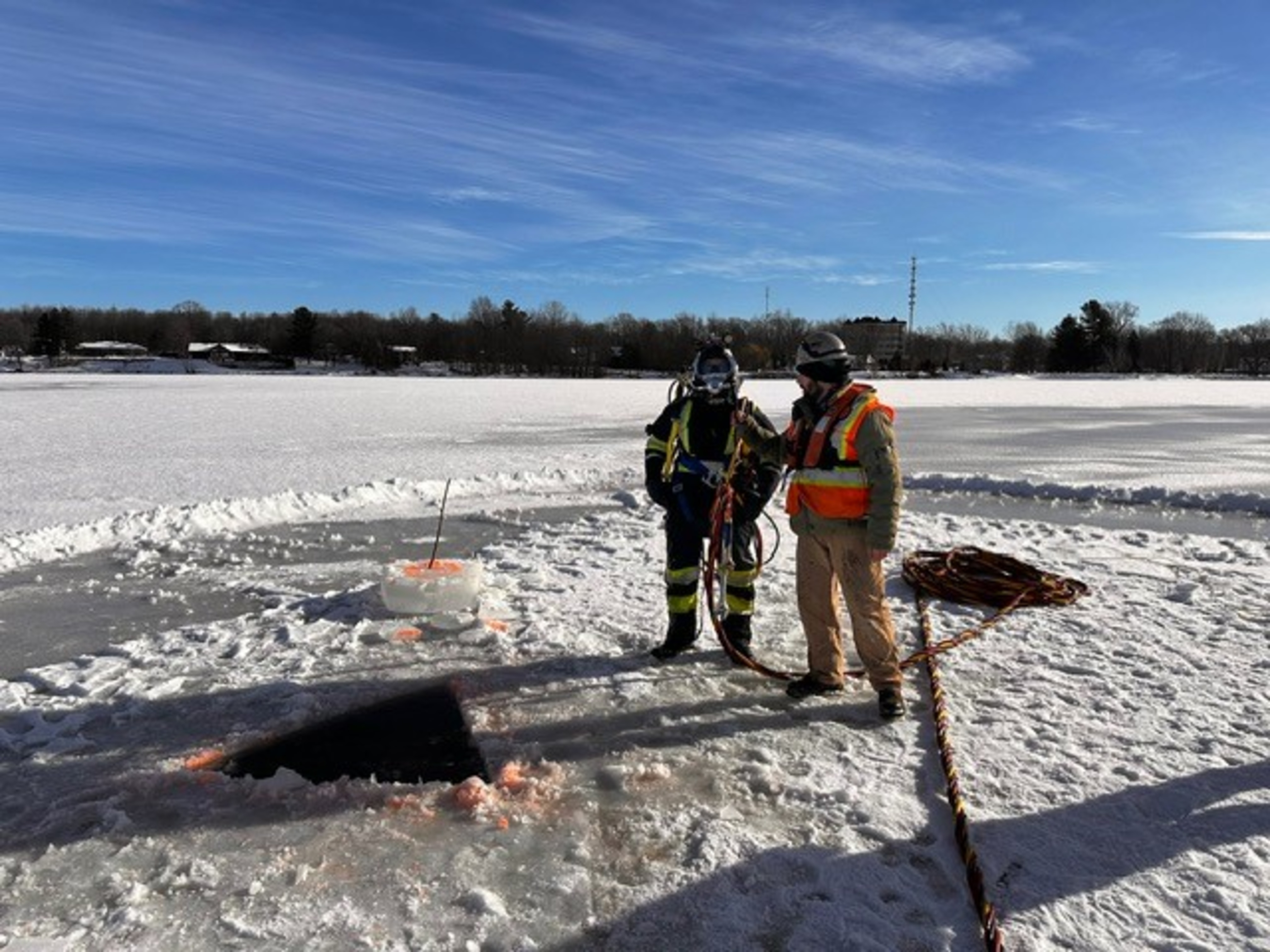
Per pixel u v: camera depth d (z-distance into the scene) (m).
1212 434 20.61
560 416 25.05
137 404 28.69
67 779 3.78
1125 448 17.64
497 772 3.85
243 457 14.95
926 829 3.33
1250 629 5.56
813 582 4.51
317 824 3.41
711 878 3.06
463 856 3.20
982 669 4.93
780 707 4.47
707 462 4.99
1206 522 9.81
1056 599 6.11
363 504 10.54
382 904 2.93
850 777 3.73
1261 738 4.04
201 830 3.37
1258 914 2.82
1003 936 2.73
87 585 6.90
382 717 4.43
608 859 3.19
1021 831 3.30
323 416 24.38
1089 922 2.80
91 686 4.72
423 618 5.80
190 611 6.23
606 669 4.98
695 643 5.39
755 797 3.60
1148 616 5.87
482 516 9.86
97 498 10.77
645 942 2.75
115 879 3.06
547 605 6.20
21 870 3.12
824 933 2.78
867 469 4.18
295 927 2.82
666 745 4.07
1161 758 3.85
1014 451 17.11
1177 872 3.05
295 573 7.33
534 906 2.92
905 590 6.58
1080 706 4.41
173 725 4.31
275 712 4.45
